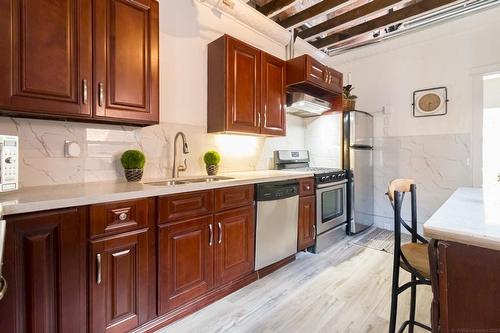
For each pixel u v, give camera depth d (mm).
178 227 1599
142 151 2016
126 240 1363
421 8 2801
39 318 1095
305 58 2750
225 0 2412
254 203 2139
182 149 2254
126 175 1842
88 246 1233
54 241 1135
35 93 1289
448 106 3143
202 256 1743
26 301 1064
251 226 2104
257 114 2484
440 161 3207
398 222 1323
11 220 1022
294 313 1729
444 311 702
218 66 2299
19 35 1241
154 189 1472
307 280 2180
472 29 2961
